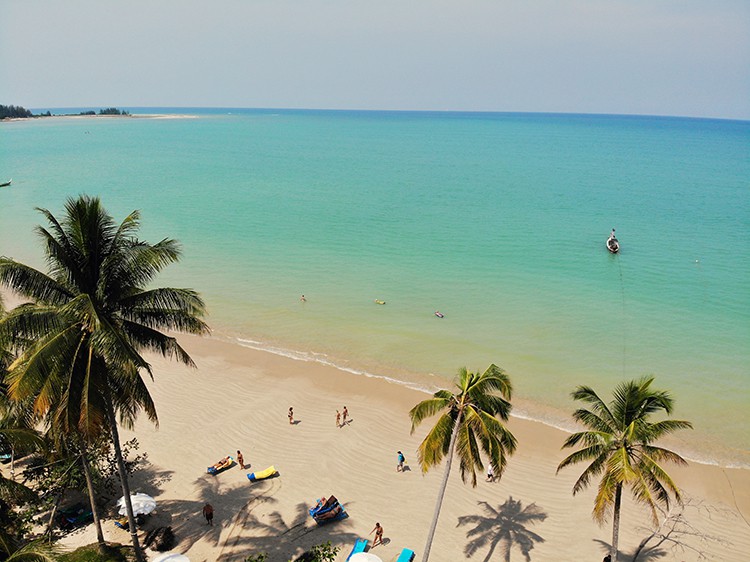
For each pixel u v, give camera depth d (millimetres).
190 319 20906
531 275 63312
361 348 45469
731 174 138625
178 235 77000
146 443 32781
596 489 30016
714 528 27516
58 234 18859
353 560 22781
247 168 142500
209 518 26391
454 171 141375
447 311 53000
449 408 22000
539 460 32188
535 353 44844
